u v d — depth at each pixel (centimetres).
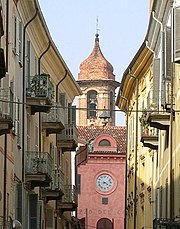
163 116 4016
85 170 9981
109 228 9912
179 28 3216
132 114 6147
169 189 3978
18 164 4109
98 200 9938
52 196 4938
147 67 5216
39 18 4447
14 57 3922
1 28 2980
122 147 10106
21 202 4044
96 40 12325
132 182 6141
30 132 4478
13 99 3634
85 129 10388
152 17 4278
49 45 4906
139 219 5634
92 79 11788
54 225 5441
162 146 4391
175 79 3828
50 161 4425
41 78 4369
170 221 3578
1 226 3491
